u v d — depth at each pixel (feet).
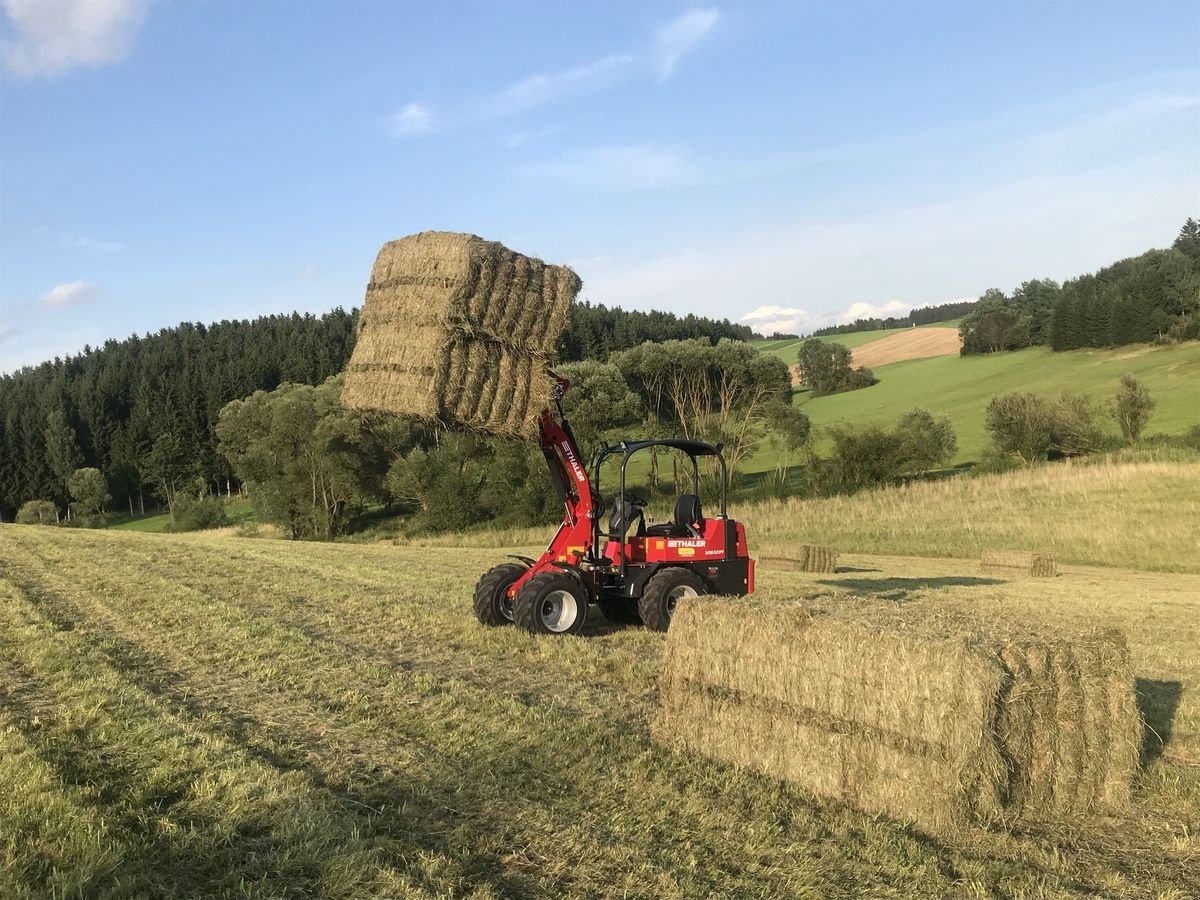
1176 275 250.78
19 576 48.21
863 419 218.18
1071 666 15.75
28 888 11.90
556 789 16.39
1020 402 146.72
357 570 55.06
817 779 16.63
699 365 176.76
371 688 23.47
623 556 33.68
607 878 12.88
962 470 154.61
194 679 24.50
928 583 54.90
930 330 380.99
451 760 17.74
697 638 19.02
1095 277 278.05
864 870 13.34
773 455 193.67
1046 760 15.53
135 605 37.42
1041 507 96.63
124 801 15.26
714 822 15.02
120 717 20.21
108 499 221.87
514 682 24.84
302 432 157.17
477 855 13.52
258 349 249.96
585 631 34.01
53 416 231.30
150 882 12.41
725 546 35.22
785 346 408.26
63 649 27.37
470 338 28.60
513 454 137.39
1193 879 13.37
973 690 14.71
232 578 49.14
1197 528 79.92
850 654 16.28
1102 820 15.67
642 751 18.60
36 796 15.16
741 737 18.07
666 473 155.02
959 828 14.85
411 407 28.35
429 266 28.66
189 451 232.12
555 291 29.66
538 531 122.21
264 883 12.34
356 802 15.47
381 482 162.81
